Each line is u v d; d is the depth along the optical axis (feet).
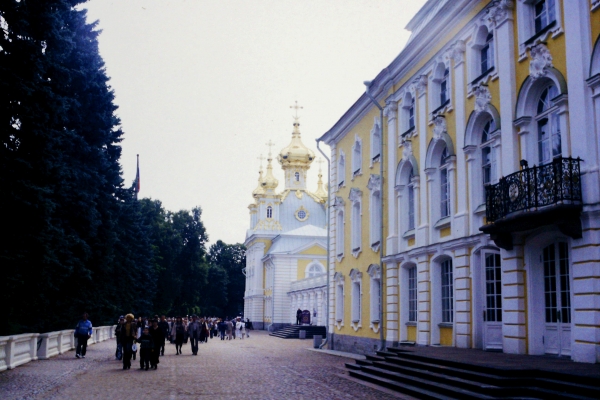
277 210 276.00
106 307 116.78
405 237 83.15
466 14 68.33
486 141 65.00
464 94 68.44
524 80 57.11
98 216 99.86
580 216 48.01
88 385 54.13
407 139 83.56
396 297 85.76
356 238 105.70
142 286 157.69
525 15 57.77
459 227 67.36
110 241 110.83
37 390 49.52
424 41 77.66
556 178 48.21
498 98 61.46
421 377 51.34
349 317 106.32
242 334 175.52
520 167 56.24
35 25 66.95
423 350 62.85
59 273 75.61
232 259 377.91
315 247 242.37
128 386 54.13
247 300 284.00
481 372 44.52
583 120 48.83
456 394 42.57
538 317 55.06
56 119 65.16
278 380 60.13
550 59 53.52
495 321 62.23
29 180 62.44
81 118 102.73
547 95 55.21
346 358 92.12
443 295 73.10
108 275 121.60
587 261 47.29
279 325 234.99
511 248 56.49
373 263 95.09
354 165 108.17
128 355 70.90
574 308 48.44
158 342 72.79
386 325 88.07
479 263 64.90
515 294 56.03
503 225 53.47
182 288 256.73
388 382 53.26
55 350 87.15
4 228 62.75
